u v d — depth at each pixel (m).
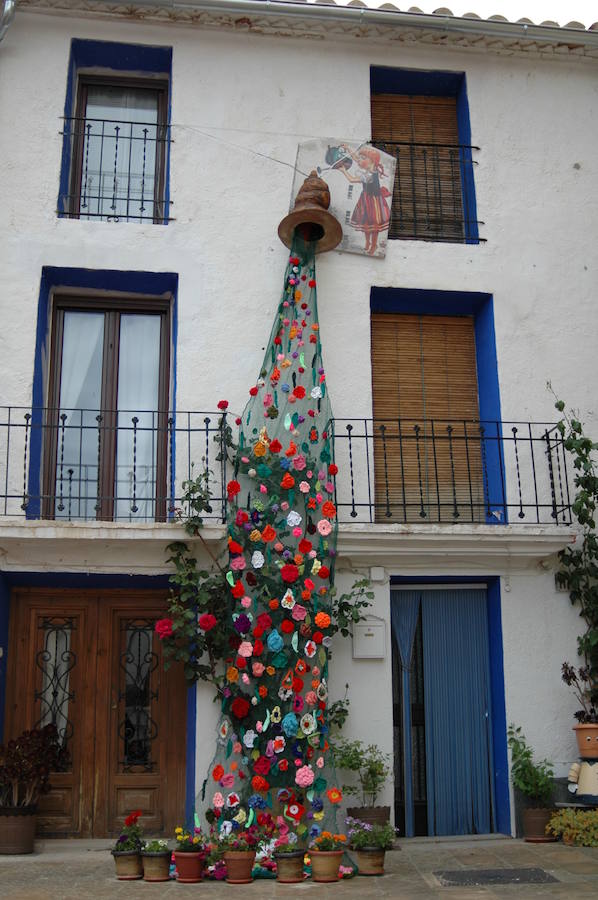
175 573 8.02
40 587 8.46
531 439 8.68
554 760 8.18
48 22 9.12
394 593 8.60
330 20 9.09
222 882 6.53
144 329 9.05
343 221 8.98
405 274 8.95
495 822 8.30
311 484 8.11
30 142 8.77
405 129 9.79
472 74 9.66
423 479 8.91
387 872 6.79
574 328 9.12
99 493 8.55
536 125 9.62
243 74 9.23
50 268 8.52
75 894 6.11
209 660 7.95
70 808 8.08
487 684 8.54
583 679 8.20
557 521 8.55
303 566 7.76
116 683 8.35
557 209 9.41
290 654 7.64
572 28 9.34
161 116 9.52
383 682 8.06
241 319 8.62
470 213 9.46
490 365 9.04
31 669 8.31
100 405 8.79
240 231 8.83
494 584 8.59
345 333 8.73
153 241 8.67
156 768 8.20
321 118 9.23
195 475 8.22
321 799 7.30
